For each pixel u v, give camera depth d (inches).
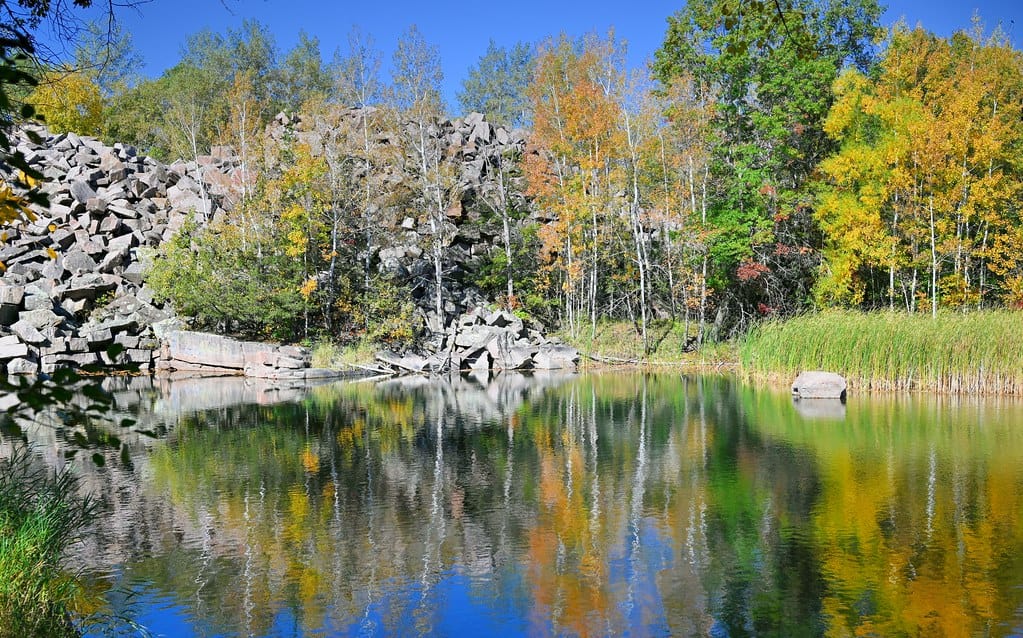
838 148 1660.9
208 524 504.1
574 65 1713.8
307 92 2630.4
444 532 486.0
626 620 362.0
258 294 1505.9
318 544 465.7
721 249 1531.7
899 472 612.1
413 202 1760.6
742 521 499.2
